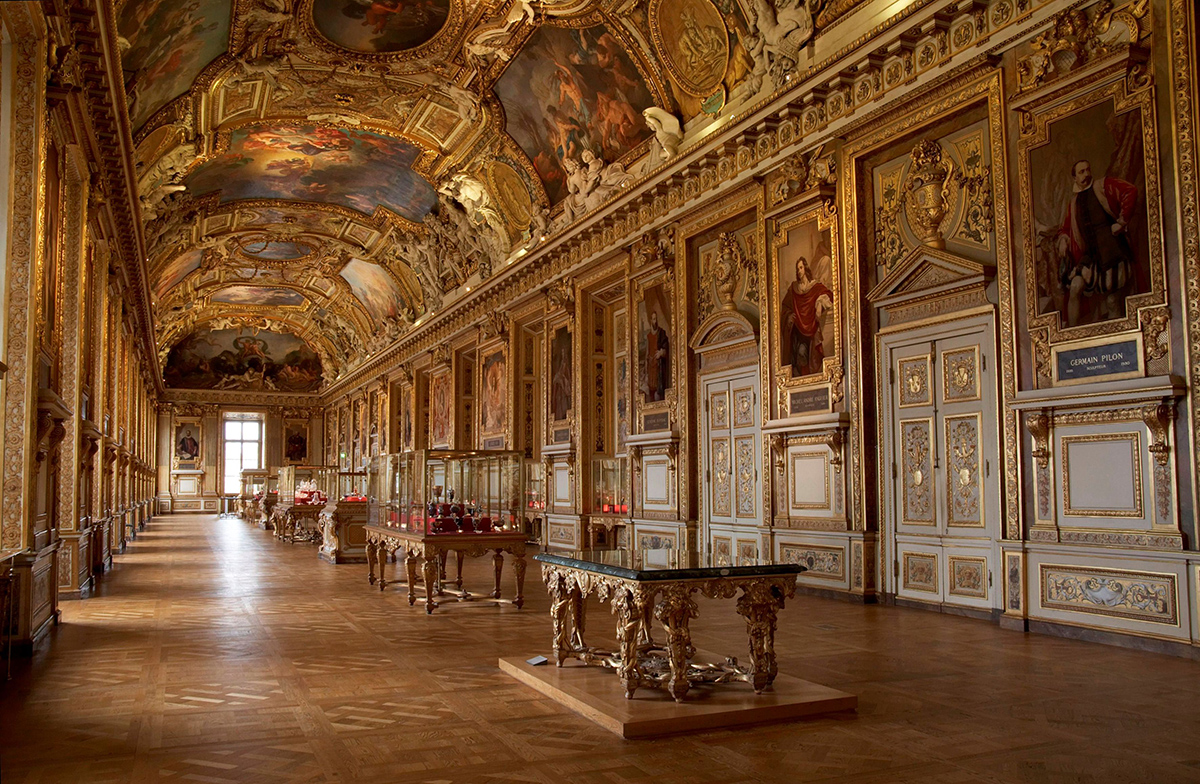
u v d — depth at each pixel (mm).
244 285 41156
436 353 31375
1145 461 8445
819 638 8938
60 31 9305
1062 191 9312
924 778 4691
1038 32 9664
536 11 16891
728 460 14961
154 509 47781
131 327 25828
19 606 8188
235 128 21656
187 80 18094
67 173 12070
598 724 5742
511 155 22016
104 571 16203
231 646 8664
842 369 12266
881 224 11961
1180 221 8227
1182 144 8227
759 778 4699
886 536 11648
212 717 5957
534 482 23844
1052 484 9305
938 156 11062
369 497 14766
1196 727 5637
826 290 12617
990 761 4965
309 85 19938
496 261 25422
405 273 33719
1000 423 9945
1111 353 8758
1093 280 8961
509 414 24219
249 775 4754
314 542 24875
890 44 11242
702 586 6121
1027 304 9641
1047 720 5809
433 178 24938
